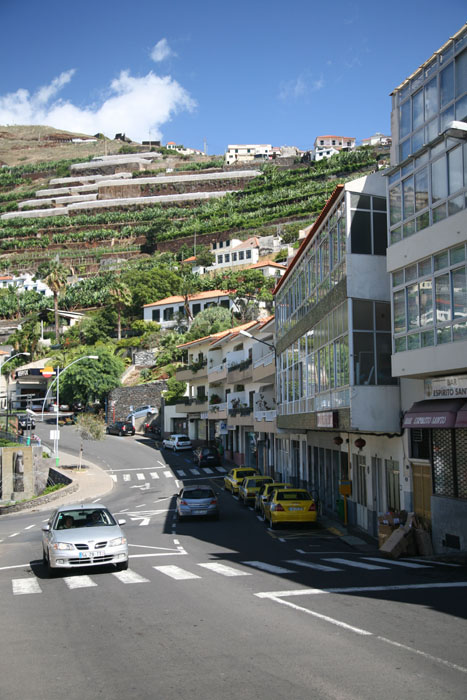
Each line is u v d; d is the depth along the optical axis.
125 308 109.31
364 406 19.12
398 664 6.49
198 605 9.84
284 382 32.66
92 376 80.31
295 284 29.61
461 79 15.22
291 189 154.62
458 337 14.81
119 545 13.83
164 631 8.23
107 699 5.75
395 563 14.96
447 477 16.48
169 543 19.69
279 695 5.70
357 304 19.53
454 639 7.43
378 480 21.92
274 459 42.41
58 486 42.06
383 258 19.88
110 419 78.94
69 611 9.83
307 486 34.22
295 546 19.27
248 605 9.70
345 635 7.70
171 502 34.34
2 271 151.25
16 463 42.28
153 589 11.48
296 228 125.31
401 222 17.44
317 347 24.31
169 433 69.44
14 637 8.26
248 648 7.25
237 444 53.50
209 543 19.80
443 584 11.38
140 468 51.47
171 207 170.12
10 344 104.25
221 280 105.94
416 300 16.62
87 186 188.50
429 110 16.45
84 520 14.95
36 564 16.11
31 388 96.69
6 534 25.34
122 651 7.34
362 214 19.92
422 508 17.97
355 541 20.61
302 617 8.73
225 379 54.69
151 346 94.44
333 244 21.70
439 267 15.68
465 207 14.62
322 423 22.77
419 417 16.36
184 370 63.62
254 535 22.20
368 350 19.42
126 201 172.75
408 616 8.66
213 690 5.89
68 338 106.44
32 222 173.75
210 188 175.88
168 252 143.12
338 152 182.38
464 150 14.73
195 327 90.31
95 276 139.00
